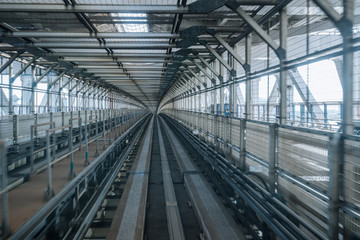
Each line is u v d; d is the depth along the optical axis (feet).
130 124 53.26
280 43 13.69
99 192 18.52
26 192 12.85
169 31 20.94
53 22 19.12
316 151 8.89
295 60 12.41
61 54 27.48
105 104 74.18
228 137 21.03
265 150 13.26
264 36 13.53
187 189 19.11
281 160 11.71
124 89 75.00
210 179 22.61
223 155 21.91
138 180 20.92
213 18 19.27
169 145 43.62
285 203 11.55
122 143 40.88
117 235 11.87
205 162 27.32
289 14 17.60
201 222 13.10
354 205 7.23
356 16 14.99
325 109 22.40
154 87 68.90
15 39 21.71
